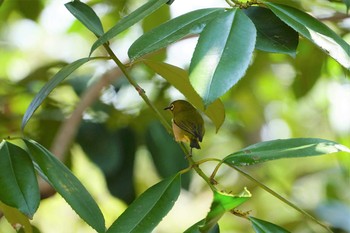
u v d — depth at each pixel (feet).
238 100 19.57
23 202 11.89
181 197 25.57
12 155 12.03
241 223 22.99
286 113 22.43
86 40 20.39
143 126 15.94
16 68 22.52
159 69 12.48
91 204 12.01
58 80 12.10
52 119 16.25
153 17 15.66
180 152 15.85
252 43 11.53
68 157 15.69
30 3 17.94
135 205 11.84
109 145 15.88
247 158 11.81
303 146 11.84
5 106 16.65
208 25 11.61
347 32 15.42
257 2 12.04
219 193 11.39
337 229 17.98
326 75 16.90
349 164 20.39
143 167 20.27
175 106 12.85
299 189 22.11
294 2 13.71
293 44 12.05
